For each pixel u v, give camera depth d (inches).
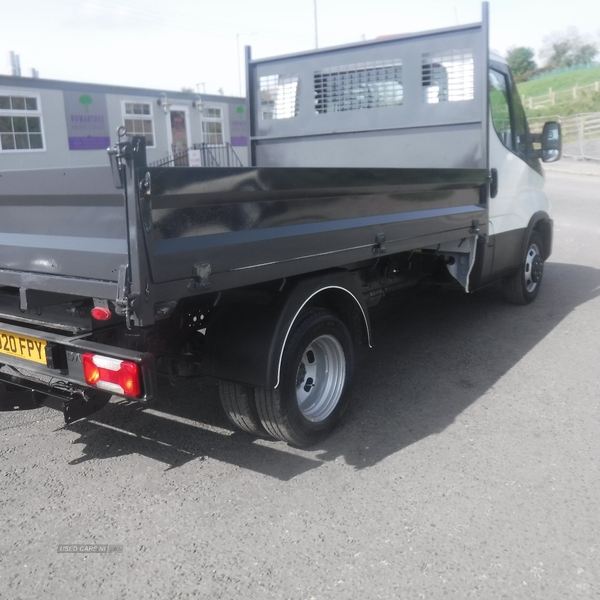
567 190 700.0
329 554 107.0
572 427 153.4
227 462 139.2
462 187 188.9
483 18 192.2
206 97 873.5
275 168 117.6
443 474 132.1
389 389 179.8
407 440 148.1
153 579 101.7
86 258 107.3
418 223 164.7
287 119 241.6
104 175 99.3
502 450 142.2
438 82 205.8
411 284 215.5
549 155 246.7
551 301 275.0
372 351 213.9
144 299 98.1
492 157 213.2
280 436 138.8
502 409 164.7
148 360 107.5
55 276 114.0
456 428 153.7
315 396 149.2
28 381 133.9
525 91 1911.9
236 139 949.8
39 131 675.4
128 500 124.3
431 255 215.9
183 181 101.3
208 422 159.6
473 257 203.9
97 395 129.6
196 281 106.6
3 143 644.1
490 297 284.2
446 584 99.0
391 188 152.5
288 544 109.9
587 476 130.3
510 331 233.3
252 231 117.8
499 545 108.3
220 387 136.1
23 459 141.2
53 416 164.2
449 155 207.9
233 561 105.7
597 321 243.9
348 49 221.9
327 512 119.2
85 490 128.1
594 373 189.6
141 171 94.8
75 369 117.1
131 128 778.8
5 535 113.5
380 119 219.8
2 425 158.9
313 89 232.8
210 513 119.6
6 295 138.0
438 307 269.7
